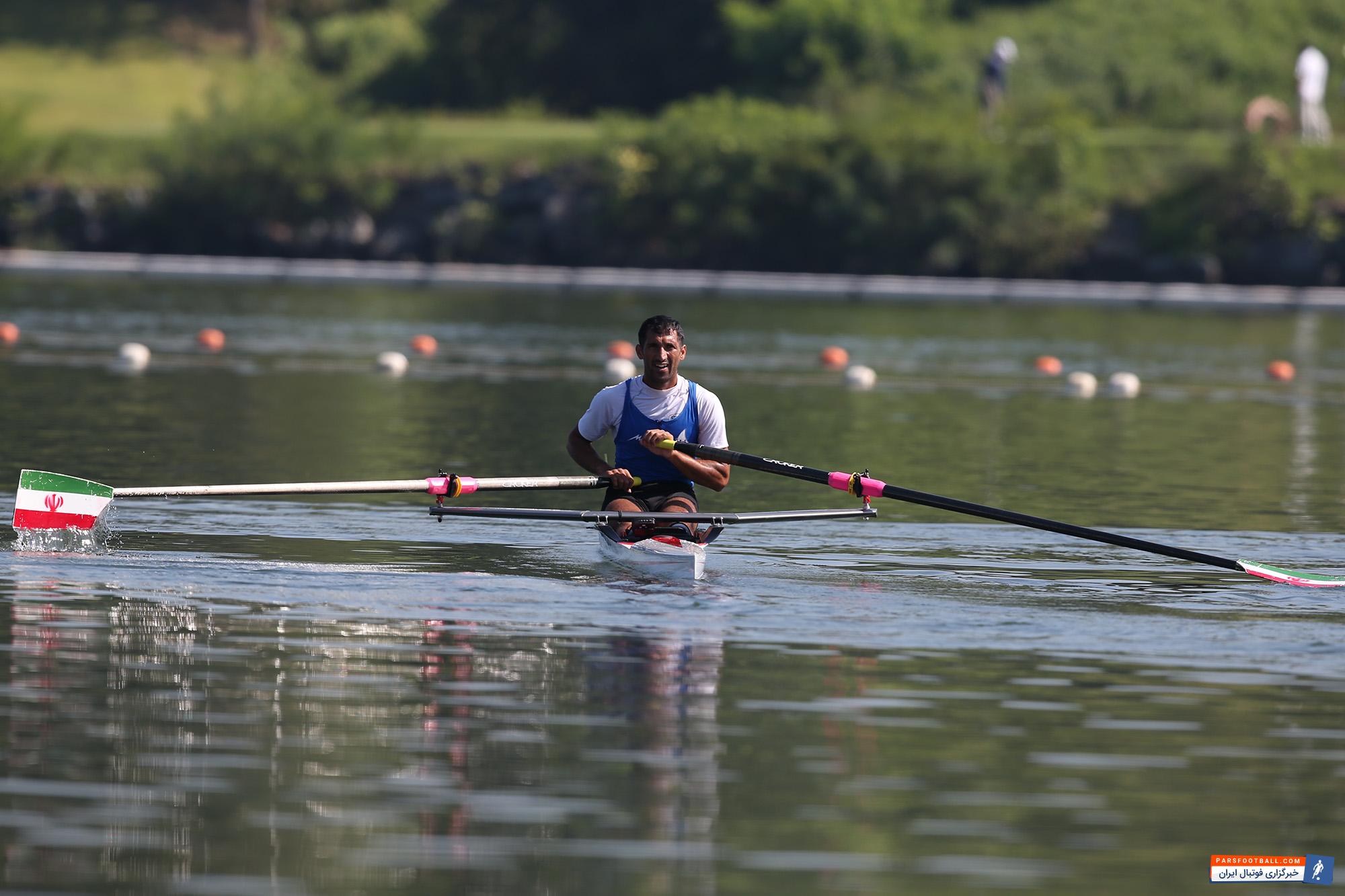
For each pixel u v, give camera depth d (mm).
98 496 39438
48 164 197375
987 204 182125
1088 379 85750
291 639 31266
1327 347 115312
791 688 28453
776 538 43812
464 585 36406
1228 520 47812
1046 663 30469
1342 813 23000
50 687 27609
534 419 69375
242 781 23422
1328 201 179000
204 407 70000
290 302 136875
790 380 88312
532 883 20312
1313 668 30422
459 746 25047
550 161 194375
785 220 186750
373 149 195250
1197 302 154875
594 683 28594
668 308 140250
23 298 131625
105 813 22141
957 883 20516
